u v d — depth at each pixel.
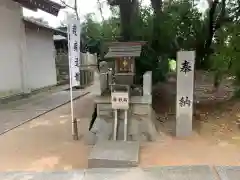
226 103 9.23
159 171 4.30
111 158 4.56
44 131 6.91
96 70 7.20
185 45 10.34
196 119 7.58
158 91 11.17
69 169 4.62
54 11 10.30
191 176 4.09
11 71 11.19
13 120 8.00
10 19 11.02
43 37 14.50
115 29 10.87
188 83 5.99
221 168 4.32
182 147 5.50
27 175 4.35
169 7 10.01
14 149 5.64
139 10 9.77
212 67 10.16
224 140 5.84
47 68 15.02
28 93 12.42
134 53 5.71
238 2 9.34
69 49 6.21
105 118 6.09
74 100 11.99
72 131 6.50
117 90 5.82
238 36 8.31
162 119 7.77
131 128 6.00
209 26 10.36
